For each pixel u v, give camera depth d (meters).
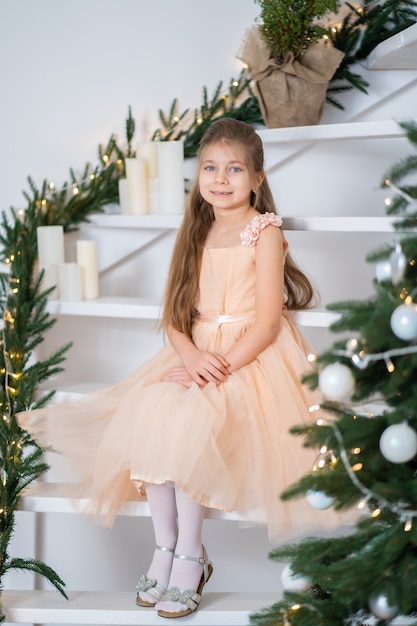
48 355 2.39
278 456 1.60
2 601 1.72
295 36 1.99
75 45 2.27
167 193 2.10
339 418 1.24
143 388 1.71
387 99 2.30
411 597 1.11
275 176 2.37
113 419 1.68
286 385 1.67
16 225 2.17
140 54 2.28
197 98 2.29
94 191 2.22
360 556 1.16
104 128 2.30
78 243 2.13
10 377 1.99
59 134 2.29
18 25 2.27
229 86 2.28
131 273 2.40
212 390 1.63
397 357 1.17
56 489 1.83
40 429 1.79
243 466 1.59
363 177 2.36
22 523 2.24
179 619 1.60
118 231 2.25
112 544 2.41
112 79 2.29
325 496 1.22
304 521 1.57
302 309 1.91
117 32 2.27
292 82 1.99
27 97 2.29
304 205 2.38
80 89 2.29
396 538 1.12
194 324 1.81
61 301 2.09
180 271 1.82
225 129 1.76
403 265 1.13
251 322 1.76
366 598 1.14
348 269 2.42
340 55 2.01
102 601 1.72
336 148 2.35
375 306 1.19
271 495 1.56
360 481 1.18
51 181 2.30
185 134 2.25
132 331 2.46
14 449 1.83
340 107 2.19
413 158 1.19
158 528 1.64
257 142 1.79
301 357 1.73
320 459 1.30
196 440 1.54
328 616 1.22
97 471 1.64
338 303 1.21
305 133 1.97
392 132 1.87
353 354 1.15
